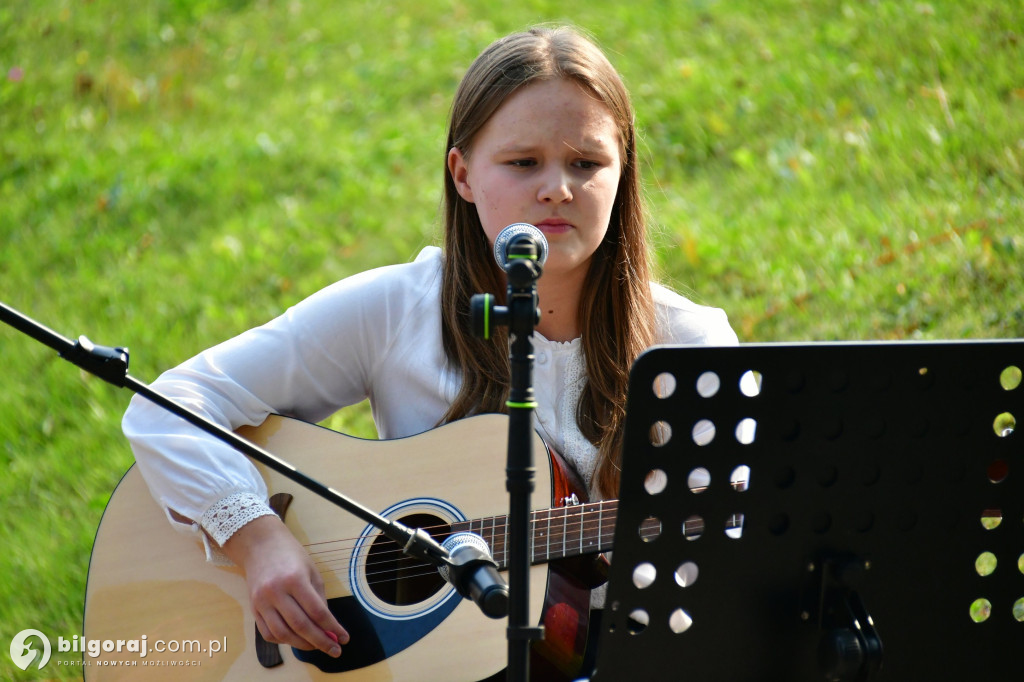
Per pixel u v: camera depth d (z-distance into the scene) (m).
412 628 7.98
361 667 7.89
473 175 8.28
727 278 16.08
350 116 22.84
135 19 26.64
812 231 16.28
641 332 8.77
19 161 21.84
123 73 24.58
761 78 20.31
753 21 22.12
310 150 21.47
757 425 6.00
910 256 15.12
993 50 18.58
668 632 6.25
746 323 14.98
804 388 5.98
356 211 19.59
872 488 6.25
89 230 19.70
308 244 18.73
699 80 20.70
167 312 17.25
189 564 8.15
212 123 23.05
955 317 13.80
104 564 8.16
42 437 14.90
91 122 23.19
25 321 5.84
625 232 8.72
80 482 13.86
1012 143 16.45
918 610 6.53
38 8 26.77
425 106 22.91
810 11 21.78
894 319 14.23
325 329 8.56
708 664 6.36
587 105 7.95
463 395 8.48
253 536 7.82
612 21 23.55
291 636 7.60
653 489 8.24
